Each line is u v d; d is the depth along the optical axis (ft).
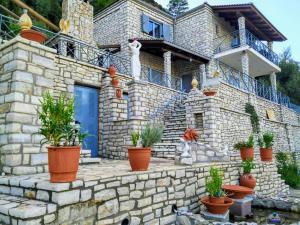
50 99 11.64
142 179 14.26
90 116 28.78
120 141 26.07
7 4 51.44
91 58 33.76
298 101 104.32
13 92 14.40
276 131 50.11
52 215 10.09
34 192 11.35
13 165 13.80
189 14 56.85
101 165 18.63
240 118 36.65
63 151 10.80
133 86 28.91
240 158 25.13
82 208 11.21
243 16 53.62
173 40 58.23
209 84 39.22
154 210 14.82
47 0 66.18
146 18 52.29
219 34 57.57
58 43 30.45
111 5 53.11
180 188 16.93
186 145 19.74
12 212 9.64
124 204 13.12
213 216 15.97
